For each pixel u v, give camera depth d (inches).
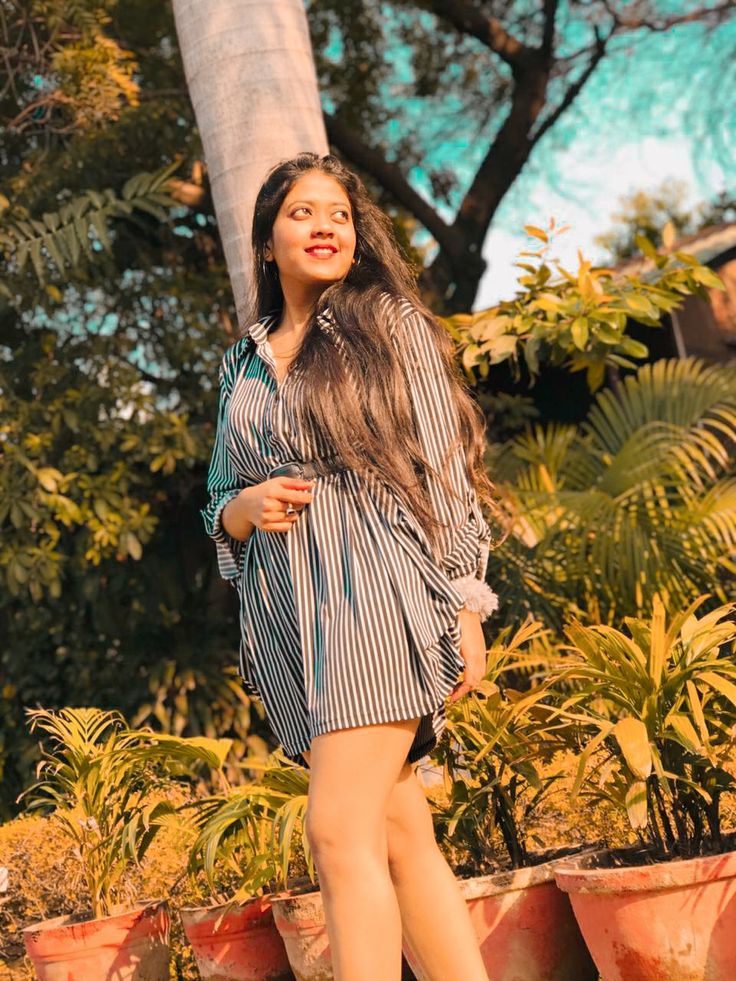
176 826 134.3
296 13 166.4
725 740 101.6
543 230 169.3
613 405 230.5
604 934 91.8
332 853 77.8
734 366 258.5
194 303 298.8
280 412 85.0
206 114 164.1
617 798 103.6
